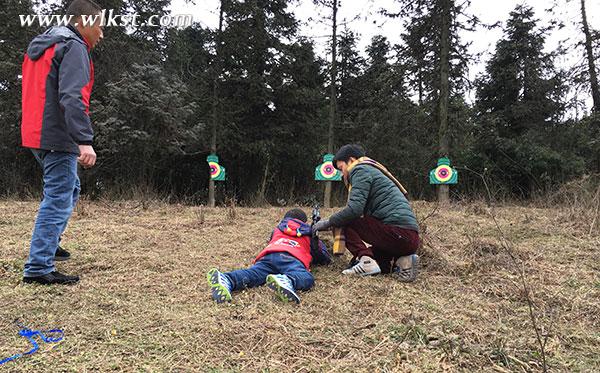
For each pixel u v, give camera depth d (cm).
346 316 223
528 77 1455
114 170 1038
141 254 338
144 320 211
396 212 287
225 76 1278
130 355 176
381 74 1155
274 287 242
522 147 1345
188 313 220
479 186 1238
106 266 303
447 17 1046
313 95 1383
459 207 660
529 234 422
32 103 250
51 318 211
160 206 647
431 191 1419
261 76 1284
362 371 169
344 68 1510
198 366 169
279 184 1378
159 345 185
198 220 506
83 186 1031
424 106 1141
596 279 281
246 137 1344
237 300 241
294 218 322
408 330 196
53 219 260
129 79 962
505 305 240
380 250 298
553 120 1400
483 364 175
